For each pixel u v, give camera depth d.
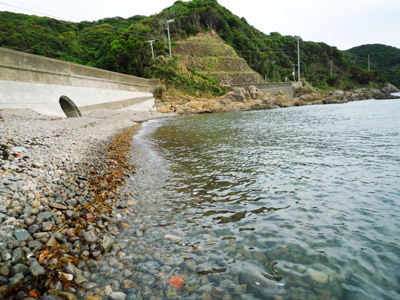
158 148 13.64
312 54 134.88
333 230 4.40
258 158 10.23
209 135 18.03
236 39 102.94
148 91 58.50
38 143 9.29
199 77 68.50
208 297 2.88
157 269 3.41
